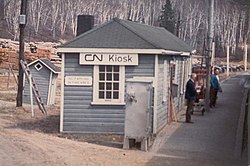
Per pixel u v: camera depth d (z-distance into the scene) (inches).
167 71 863.1
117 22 800.9
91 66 761.0
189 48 1194.6
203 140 717.3
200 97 1160.8
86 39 764.6
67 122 765.9
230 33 4389.8
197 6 4266.7
